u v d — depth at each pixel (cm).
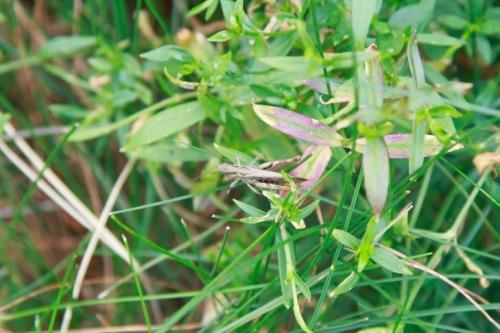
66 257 51
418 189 47
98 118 47
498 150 42
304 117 40
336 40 42
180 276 50
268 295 44
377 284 43
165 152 45
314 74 39
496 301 46
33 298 49
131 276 46
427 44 44
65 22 52
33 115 52
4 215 51
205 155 45
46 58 49
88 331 46
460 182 46
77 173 51
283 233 40
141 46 50
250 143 44
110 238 46
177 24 50
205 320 46
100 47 48
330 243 41
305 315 47
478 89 46
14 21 49
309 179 41
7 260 49
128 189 50
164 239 50
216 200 47
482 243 47
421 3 42
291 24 42
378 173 38
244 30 41
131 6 51
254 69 42
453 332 46
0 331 47
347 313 46
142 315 49
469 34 44
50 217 52
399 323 41
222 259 46
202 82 42
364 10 39
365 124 38
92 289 50
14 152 51
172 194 50
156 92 49
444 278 41
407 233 42
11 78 52
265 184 40
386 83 40
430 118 39
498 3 47
